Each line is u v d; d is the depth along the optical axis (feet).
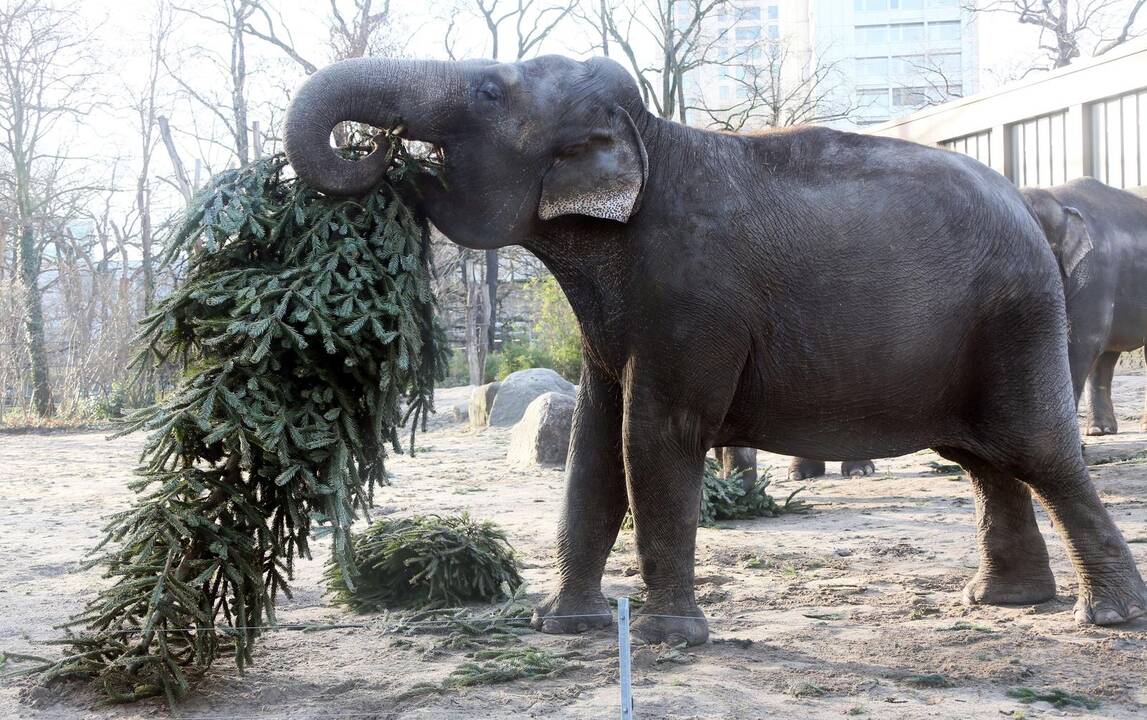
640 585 20.59
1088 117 59.52
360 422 14.65
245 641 14.24
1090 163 59.52
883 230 15.42
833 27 235.40
